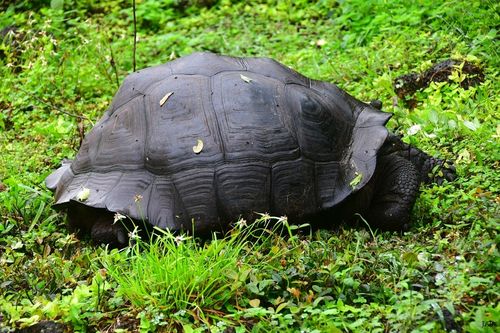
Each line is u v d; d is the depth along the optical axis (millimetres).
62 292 5047
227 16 11773
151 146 5617
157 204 5461
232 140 5547
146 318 4605
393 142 6113
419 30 9477
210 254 5004
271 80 5945
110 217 5688
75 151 7566
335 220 5828
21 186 6344
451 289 4609
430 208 5918
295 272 4895
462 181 6172
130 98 5988
